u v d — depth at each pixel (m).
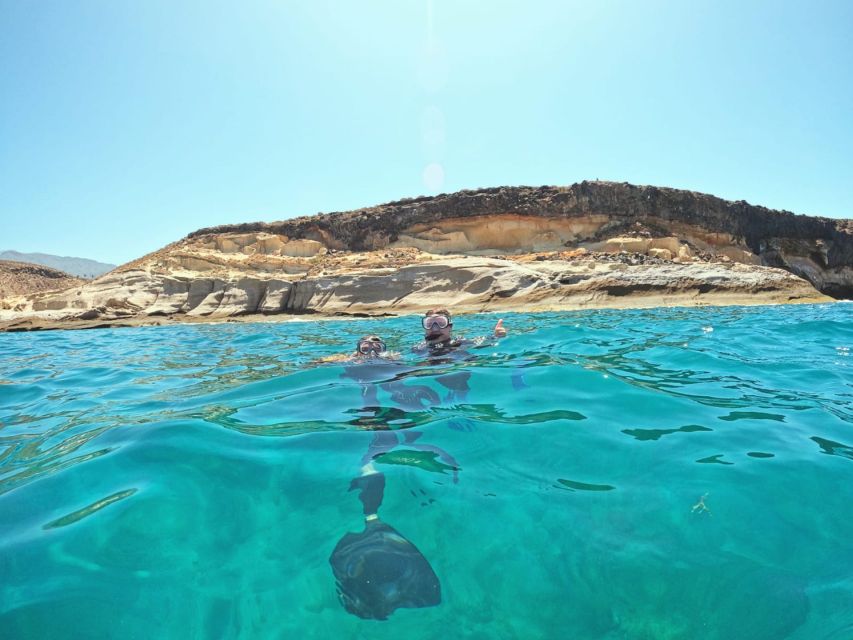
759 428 3.08
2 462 2.93
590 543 1.92
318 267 25.28
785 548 1.88
